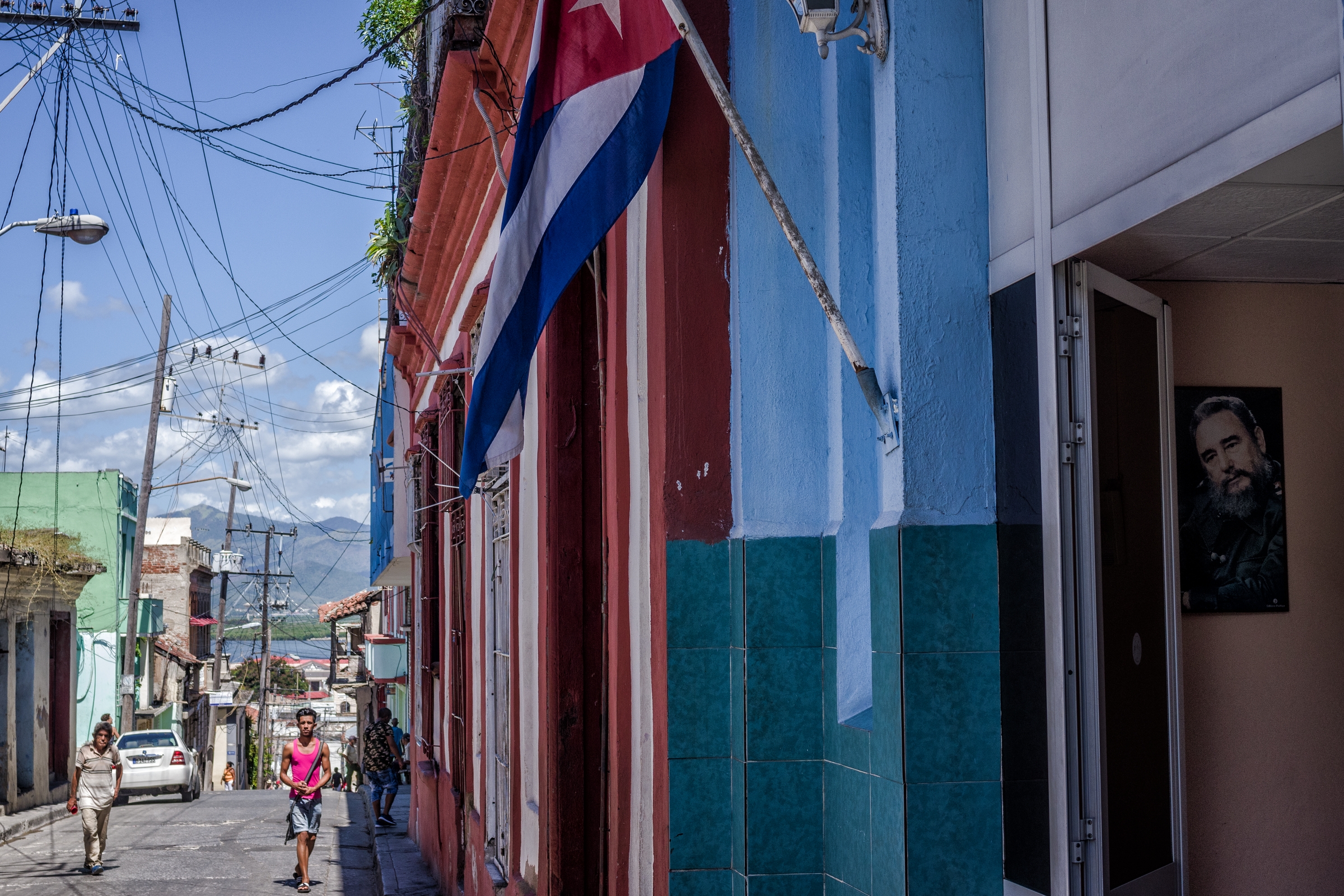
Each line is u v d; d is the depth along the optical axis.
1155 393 3.71
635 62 4.41
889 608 3.71
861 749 3.84
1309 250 3.46
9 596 20.08
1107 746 3.37
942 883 3.55
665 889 4.27
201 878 13.95
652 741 4.56
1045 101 3.47
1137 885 3.42
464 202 8.84
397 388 18.84
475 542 10.05
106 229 12.31
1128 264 3.58
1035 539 3.49
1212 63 2.79
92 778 14.18
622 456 5.21
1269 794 3.91
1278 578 3.98
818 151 4.34
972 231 3.83
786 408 4.27
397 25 12.00
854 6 3.99
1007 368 3.68
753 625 4.15
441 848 12.38
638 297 4.96
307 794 13.27
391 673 19.73
